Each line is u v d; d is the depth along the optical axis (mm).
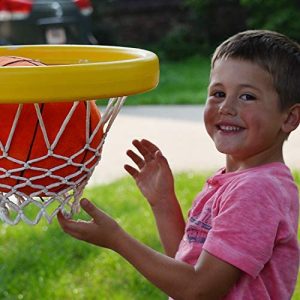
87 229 2451
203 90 12062
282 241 2428
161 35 16703
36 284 4801
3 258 5219
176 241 2896
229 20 16375
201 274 2355
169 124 9453
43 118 2264
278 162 2549
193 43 16312
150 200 2930
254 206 2350
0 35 10875
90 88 2158
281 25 14852
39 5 11078
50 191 2359
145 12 16594
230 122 2480
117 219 5891
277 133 2537
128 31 16672
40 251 5328
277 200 2395
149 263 2414
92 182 7074
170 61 15766
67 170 2340
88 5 11672
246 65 2463
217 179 2525
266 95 2473
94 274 4926
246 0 14867
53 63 2871
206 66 14805
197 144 8406
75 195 2459
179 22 16672
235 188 2398
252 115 2461
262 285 2424
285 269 2475
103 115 2443
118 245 2453
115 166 7590
